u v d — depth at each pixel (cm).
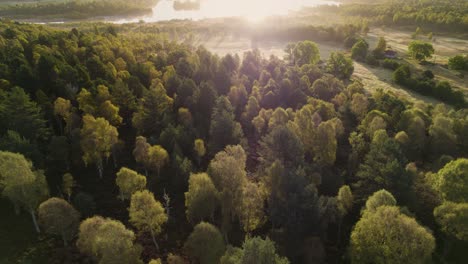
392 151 7494
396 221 5291
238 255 5131
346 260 6444
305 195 6538
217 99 10056
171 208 7375
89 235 5534
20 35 13688
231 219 7131
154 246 6488
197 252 5681
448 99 13975
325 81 12569
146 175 8200
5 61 10644
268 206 7150
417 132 8956
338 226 7044
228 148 7950
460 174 6444
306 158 8819
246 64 13788
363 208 6756
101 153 8069
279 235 6419
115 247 5162
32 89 9569
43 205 5866
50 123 8912
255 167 8869
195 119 9731
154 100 9338
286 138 7819
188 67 12431
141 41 16900
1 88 8950
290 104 11412
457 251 6612
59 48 12525
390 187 6888
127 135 9588
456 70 17438
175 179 7762
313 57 16712
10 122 7856
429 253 5147
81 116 9225
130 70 12100
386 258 5272
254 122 9819
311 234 6488
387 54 19600
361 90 12600
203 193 6481
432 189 7100
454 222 5975
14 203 6588
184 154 8619
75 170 8194
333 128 8469
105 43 13750
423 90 14662
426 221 6762
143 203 5950
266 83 12825
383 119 9731
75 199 6938
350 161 8394
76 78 10088
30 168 6725
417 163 8775
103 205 7269
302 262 6225
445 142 8956
